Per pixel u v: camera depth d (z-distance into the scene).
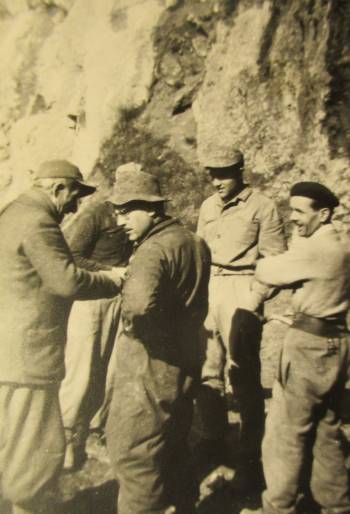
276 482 3.12
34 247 3.07
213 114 6.18
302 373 3.04
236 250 4.20
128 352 3.03
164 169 6.47
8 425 3.15
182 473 3.16
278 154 5.70
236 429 4.55
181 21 6.69
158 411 2.96
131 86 6.91
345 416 4.54
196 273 3.07
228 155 4.17
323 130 5.39
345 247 3.08
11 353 3.14
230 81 6.09
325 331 3.04
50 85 8.33
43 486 3.22
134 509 2.98
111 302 4.24
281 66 5.72
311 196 3.07
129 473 2.97
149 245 2.96
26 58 8.70
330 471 3.15
